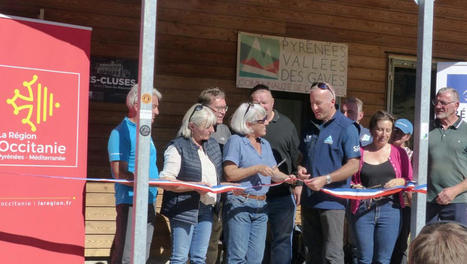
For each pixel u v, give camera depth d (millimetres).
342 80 8070
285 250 4988
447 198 4738
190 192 4379
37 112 4004
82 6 6949
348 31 8117
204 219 4590
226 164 4578
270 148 4891
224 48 7582
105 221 6434
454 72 5371
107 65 7039
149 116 3807
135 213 3787
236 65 7629
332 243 4656
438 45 8508
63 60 4094
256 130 4676
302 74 7902
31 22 3975
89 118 6945
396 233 4754
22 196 3957
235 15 7625
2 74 3881
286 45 7828
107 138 7012
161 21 7328
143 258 3805
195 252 4551
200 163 4453
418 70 4469
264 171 4461
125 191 4328
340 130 4723
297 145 5270
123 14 7117
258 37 7703
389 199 4750
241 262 4562
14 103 3918
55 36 4062
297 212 7164
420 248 1627
